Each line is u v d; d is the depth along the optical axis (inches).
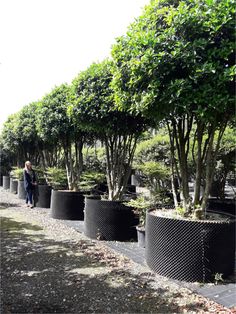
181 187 138.8
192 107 110.8
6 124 422.3
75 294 104.0
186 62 101.9
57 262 136.6
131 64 112.3
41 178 333.1
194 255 116.2
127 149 203.6
